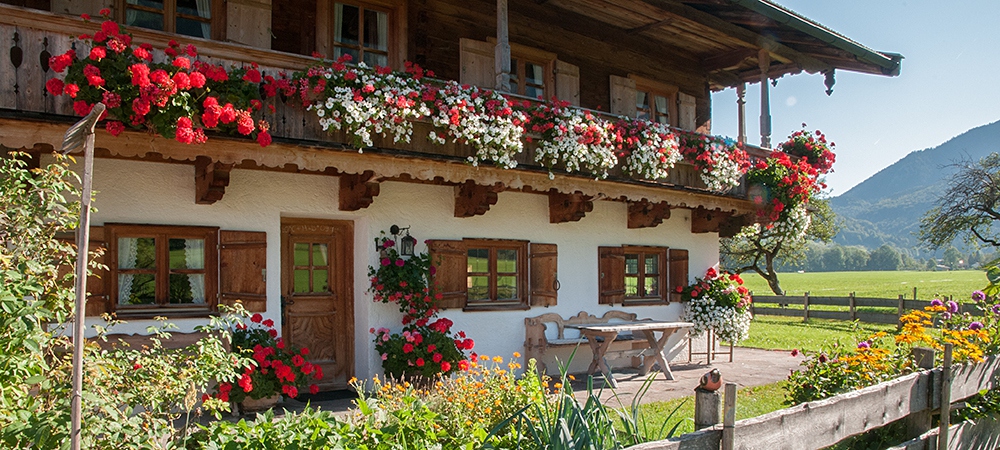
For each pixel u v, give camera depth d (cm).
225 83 609
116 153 582
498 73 832
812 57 1179
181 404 398
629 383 935
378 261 843
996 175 2500
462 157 768
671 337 1145
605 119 934
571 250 1031
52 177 382
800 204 1156
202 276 733
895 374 517
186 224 719
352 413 511
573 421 383
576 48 1087
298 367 690
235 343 680
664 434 582
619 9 1057
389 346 809
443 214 902
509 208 967
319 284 850
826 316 2139
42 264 363
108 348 639
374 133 718
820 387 541
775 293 2562
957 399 502
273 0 812
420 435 406
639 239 1122
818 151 1212
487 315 931
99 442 315
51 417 304
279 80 655
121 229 688
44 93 557
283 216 808
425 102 745
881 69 1184
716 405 337
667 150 938
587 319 1027
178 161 716
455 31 955
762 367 1091
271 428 370
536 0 1033
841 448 507
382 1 888
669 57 1228
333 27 856
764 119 1144
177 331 696
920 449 468
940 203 2644
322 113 670
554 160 829
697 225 1194
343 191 810
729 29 1060
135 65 537
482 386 515
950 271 8969
